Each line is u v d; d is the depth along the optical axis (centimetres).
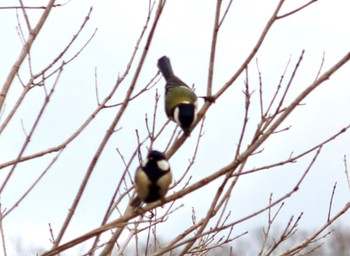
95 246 1017
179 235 1036
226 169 976
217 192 1002
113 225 944
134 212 1005
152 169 1085
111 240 1016
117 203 1080
